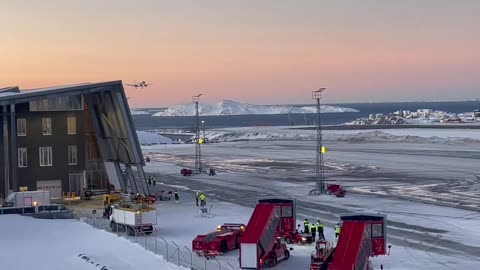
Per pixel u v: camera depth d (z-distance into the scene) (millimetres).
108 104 76312
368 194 83062
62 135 79500
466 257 45188
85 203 74812
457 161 131250
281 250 43906
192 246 46906
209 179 105688
